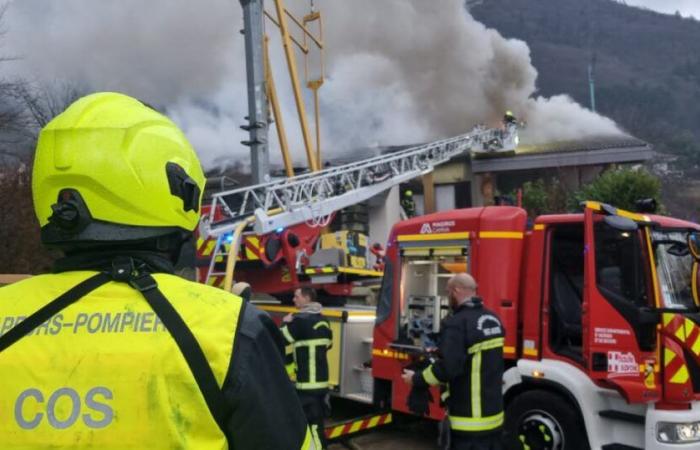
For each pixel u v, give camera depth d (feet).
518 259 16.67
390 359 18.75
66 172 3.86
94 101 4.13
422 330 18.24
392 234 19.44
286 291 23.57
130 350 3.55
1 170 35.37
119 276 3.80
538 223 16.15
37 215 4.07
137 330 3.62
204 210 22.35
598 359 14.02
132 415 3.45
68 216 3.79
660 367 13.76
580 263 16.51
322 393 15.39
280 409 3.80
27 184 34.30
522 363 15.80
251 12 28.73
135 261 3.92
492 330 11.60
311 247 24.84
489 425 11.32
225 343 3.62
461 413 11.40
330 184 26.86
